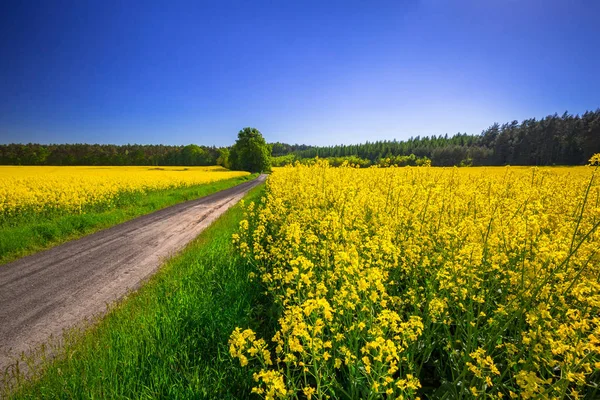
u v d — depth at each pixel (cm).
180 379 362
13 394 353
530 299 287
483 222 460
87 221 1296
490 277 385
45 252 970
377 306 379
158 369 371
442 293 375
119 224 1403
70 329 518
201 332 459
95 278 747
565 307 290
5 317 571
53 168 7669
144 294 596
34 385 361
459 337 353
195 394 339
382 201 680
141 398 330
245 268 682
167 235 1175
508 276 378
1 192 1664
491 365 249
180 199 2317
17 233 1029
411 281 443
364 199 691
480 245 400
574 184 1066
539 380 215
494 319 328
